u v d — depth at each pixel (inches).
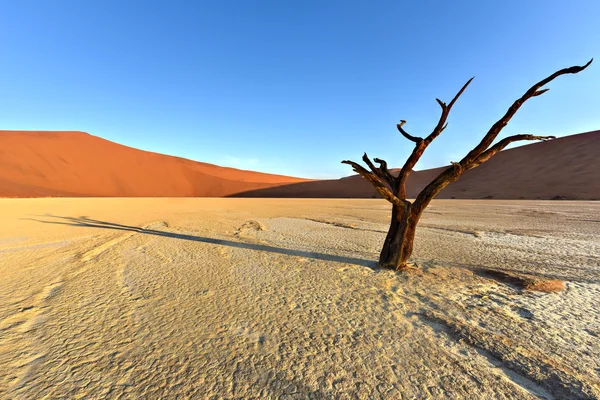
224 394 87.1
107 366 100.0
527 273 217.9
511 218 593.3
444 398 86.6
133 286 183.2
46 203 1006.4
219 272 216.2
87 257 256.1
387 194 219.9
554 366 102.7
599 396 87.1
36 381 91.7
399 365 103.3
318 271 221.9
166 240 338.0
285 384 92.3
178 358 105.6
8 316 138.1
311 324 134.6
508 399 86.4
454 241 351.3
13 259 247.8
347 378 95.7
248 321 136.7
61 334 121.7
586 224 498.3
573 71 178.9
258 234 393.1
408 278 206.4
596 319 142.3
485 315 145.6
